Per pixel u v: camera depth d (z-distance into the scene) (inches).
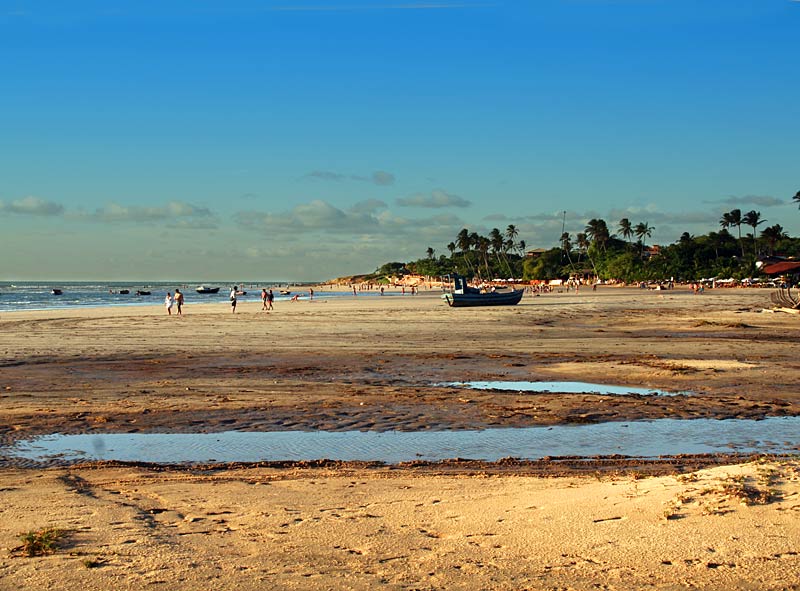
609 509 273.4
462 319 1910.7
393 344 1185.4
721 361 899.4
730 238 7352.4
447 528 267.9
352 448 458.6
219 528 274.4
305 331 1492.4
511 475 372.2
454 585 213.5
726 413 569.3
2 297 5059.1
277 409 589.9
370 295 5295.3
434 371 840.9
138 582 217.6
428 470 392.2
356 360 952.9
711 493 271.9
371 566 230.1
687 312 2110.0
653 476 349.4
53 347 1133.1
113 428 518.3
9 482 364.8
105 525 279.4
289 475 378.0
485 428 518.3
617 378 773.9
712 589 206.2
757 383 729.6
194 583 216.5
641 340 1229.1
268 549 247.8
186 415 565.6
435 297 4389.8
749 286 5580.7
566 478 354.9
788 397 645.9
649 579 213.6
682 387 709.3
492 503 299.3
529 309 2449.6
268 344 1187.9
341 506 306.0
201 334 1411.2
